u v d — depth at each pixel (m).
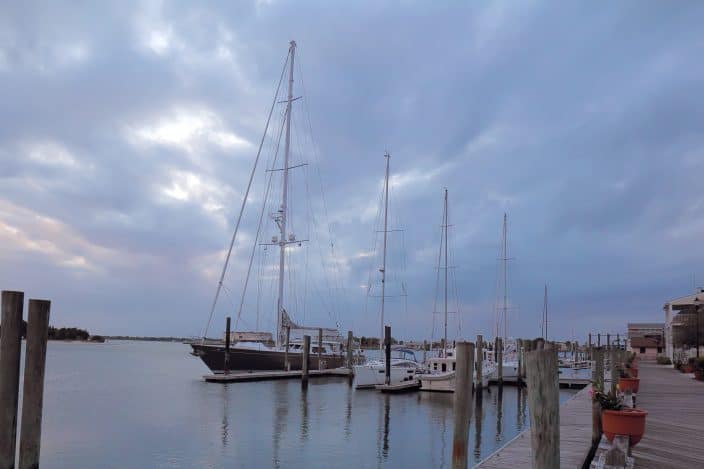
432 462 19.75
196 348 48.78
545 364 6.07
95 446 21.56
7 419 12.36
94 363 80.38
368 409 32.66
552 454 5.98
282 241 56.12
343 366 58.62
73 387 43.84
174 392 40.00
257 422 27.31
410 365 47.09
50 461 19.23
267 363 51.06
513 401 38.84
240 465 18.86
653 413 19.30
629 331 105.94
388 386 41.12
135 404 33.56
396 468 18.83
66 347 161.50
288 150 57.22
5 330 12.48
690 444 13.55
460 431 9.20
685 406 21.36
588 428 15.69
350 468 18.73
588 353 82.50
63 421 27.22
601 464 10.95
